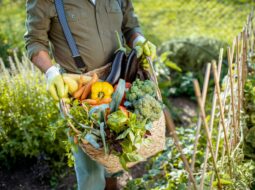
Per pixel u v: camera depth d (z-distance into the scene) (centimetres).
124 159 189
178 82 434
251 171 257
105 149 187
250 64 296
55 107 318
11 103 311
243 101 277
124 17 246
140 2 684
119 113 185
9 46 438
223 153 235
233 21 565
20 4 724
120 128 187
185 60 441
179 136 329
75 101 198
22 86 322
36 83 324
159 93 211
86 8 215
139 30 249
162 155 306
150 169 312
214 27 554
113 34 228
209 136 184
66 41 217
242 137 263
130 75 222
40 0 210
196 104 412
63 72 225
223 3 625
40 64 215
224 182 223
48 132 307
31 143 313
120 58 220
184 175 269
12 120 315
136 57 222
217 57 424
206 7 621
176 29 555
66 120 193
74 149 205
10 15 660
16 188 303
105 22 222
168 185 264
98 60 224
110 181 278
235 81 280
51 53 232
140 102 192
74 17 213
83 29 216
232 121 246
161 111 200
